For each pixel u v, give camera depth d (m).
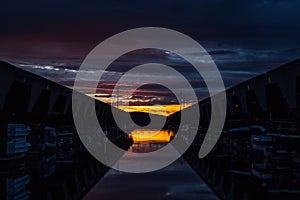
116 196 13.84
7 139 17.89
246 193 13.93
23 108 24.81
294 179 16.02
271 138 18.81
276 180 15.98
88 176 18.73
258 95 26.19
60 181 16.84
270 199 12.84
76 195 13.76
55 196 13.46
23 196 13.28
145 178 18.28
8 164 17.75
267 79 23.36
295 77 18.91
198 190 15.02
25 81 23.78
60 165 22.89
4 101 20.94
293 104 19.34
